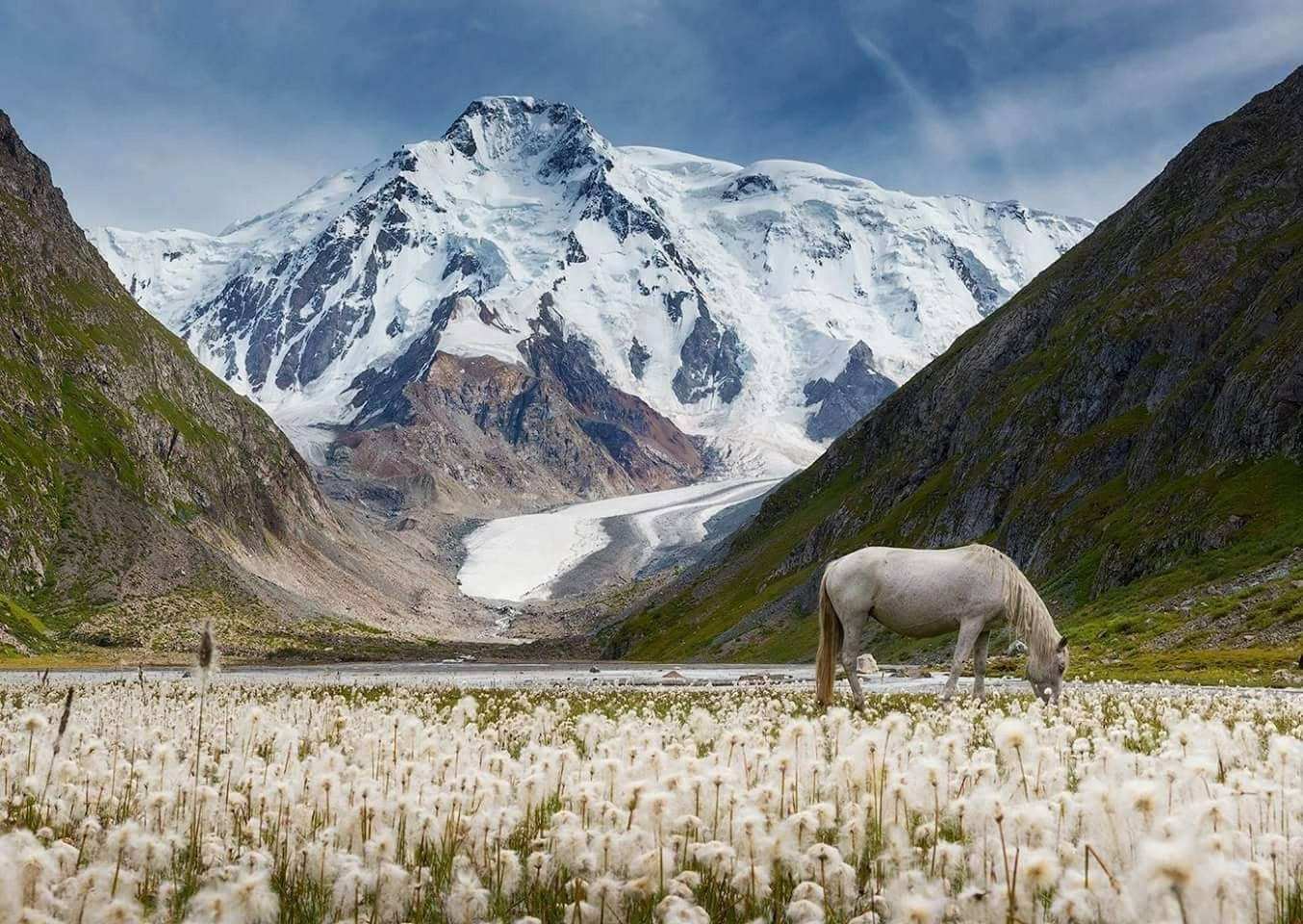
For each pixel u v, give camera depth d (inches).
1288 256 4224.9
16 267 6756.9
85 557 5354.3
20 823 339.6
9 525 5098.4
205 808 342.6
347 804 330.3
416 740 443.2
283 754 426.0
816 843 272.7
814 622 4867.1
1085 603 3417.8
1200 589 2758.4
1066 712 750.5
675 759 384.5
